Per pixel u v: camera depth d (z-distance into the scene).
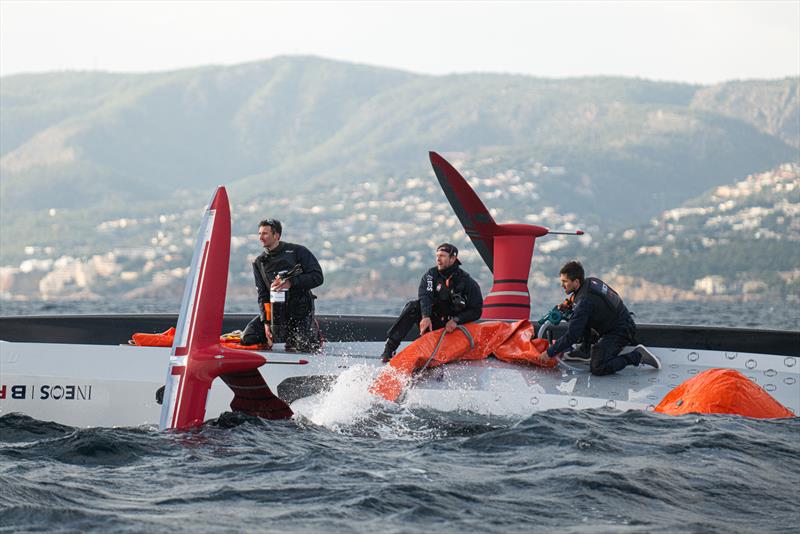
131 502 12.80
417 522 11.95
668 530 11.77
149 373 20.55
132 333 26.61
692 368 21.73
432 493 13.23
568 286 21.25
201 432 17.11
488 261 25.72
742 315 184.38
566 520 12.13
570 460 15.22
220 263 17.02
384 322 26.64
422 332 21.36
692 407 19.14
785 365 21.59
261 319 22.31
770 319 163.62
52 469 14.74
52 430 19.09
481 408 19.62
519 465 14.99
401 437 17.94
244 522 11.88
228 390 20.03
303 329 22.03
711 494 13.48
